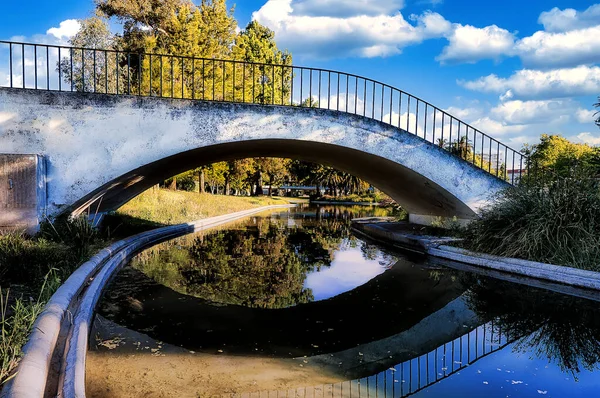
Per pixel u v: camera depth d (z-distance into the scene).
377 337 4.66
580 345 4.46
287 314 5.46
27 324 3.39
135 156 8.37
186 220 17.30
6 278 4.92
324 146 10.11
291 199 59.22
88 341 4.32
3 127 7.77
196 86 20.22
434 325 5.11
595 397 3.30
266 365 3.83
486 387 3.47
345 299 6.27
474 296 6.43
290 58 35.16
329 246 12.42
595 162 9.52
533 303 6.02
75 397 2.63
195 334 4.63
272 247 11.97
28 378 2.58
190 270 8.29
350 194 65.88
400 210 19.41
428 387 3.44
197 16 21.91
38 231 7.11
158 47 23.80
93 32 19.98
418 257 10.07
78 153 8.09
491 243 8.44
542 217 7.52
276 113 9.17
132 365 3.75
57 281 4.82
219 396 3.19
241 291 6.64
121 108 8.30
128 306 5.64
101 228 11.49
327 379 3.56
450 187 10.28
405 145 10.02
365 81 9.88
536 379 3.64
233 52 22.98
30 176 7.14
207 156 11.63
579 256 6.87
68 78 19.39
